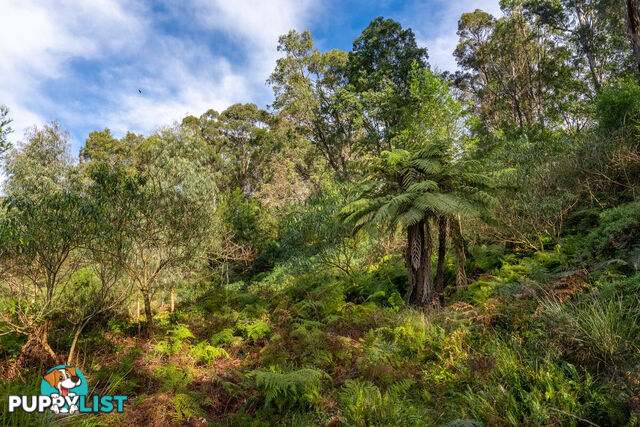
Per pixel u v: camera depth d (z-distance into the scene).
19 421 2.82
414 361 4.13
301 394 3.62
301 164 24.86
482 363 3.45
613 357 2.87
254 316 6.86
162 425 3.16
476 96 29.64
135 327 6.29
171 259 6.83
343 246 10.70
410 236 6.68
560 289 4.44
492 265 7.77
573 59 22.38
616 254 4.96
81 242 4.33
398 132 17.17
